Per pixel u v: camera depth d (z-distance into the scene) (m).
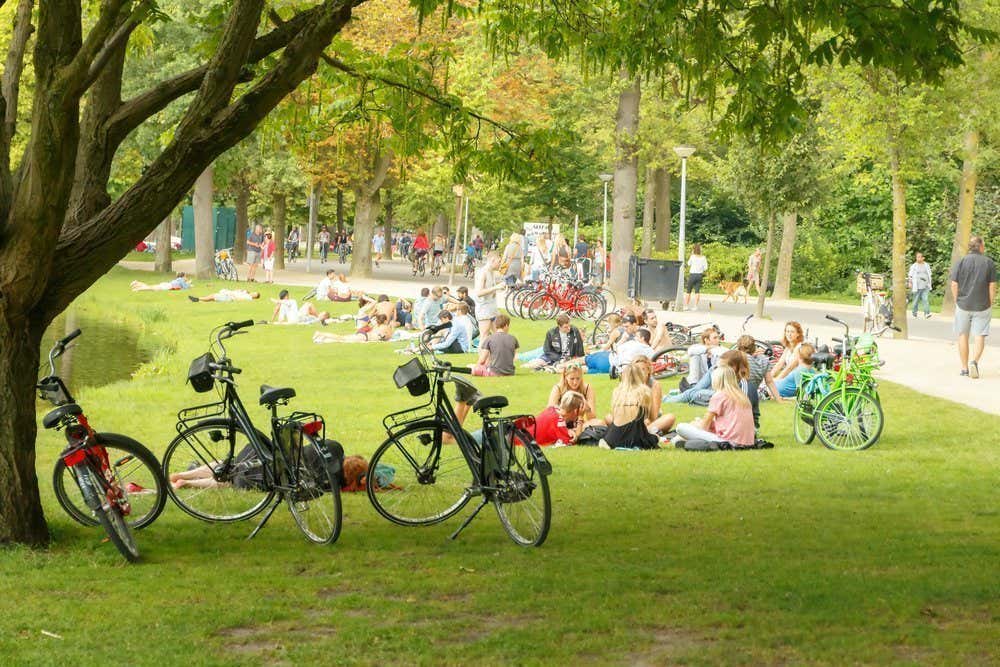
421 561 8.32
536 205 62.84
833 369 16.78
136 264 62.19
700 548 8.94
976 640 6.13
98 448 8.36
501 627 6.42
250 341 28.27
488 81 35.91
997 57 25.14
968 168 36.50
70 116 8.14
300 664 5.72
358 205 52.78
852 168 33.00
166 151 8.66
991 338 29.45
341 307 36.69
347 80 12.93
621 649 5.97
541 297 32.03
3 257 8.32
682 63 11.24
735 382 14.74
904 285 28.58
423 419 9.68
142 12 8.66
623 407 14.61
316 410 17.80
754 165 32.50
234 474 9.81
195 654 5.88
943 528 9.93
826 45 10.60
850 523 10.13
